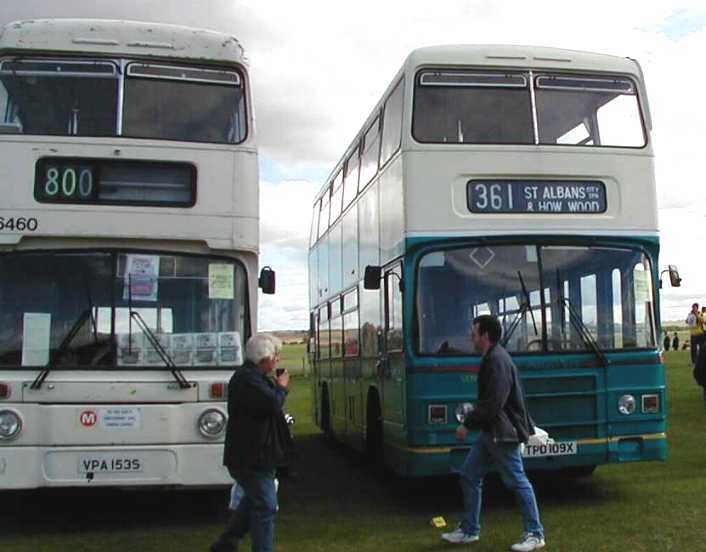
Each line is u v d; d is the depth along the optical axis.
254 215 9.21
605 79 10.53
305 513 10.20
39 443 8.50
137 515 9.98
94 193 8.92
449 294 9.77
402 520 9.67
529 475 11.87
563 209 10.06
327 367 16.97
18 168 8.88
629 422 9.80
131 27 9.38
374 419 12.16
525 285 9.87
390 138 10.93
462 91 10.23
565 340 9.80
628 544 8.03
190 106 9.30
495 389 7.73
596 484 11.30
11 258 8.83
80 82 9.19
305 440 18.58
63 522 9.63
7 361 8.64
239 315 9.04
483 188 9.99
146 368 8.76
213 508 10.36
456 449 9.51
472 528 8.22
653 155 10.39
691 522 8.85
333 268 16.16
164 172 9.08
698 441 14.44
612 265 10.09
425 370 9.57
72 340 8.73
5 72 9.11
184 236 8.99
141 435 8.59
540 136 10.16
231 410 6.88
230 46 9.48
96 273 8.88
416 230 9.84
